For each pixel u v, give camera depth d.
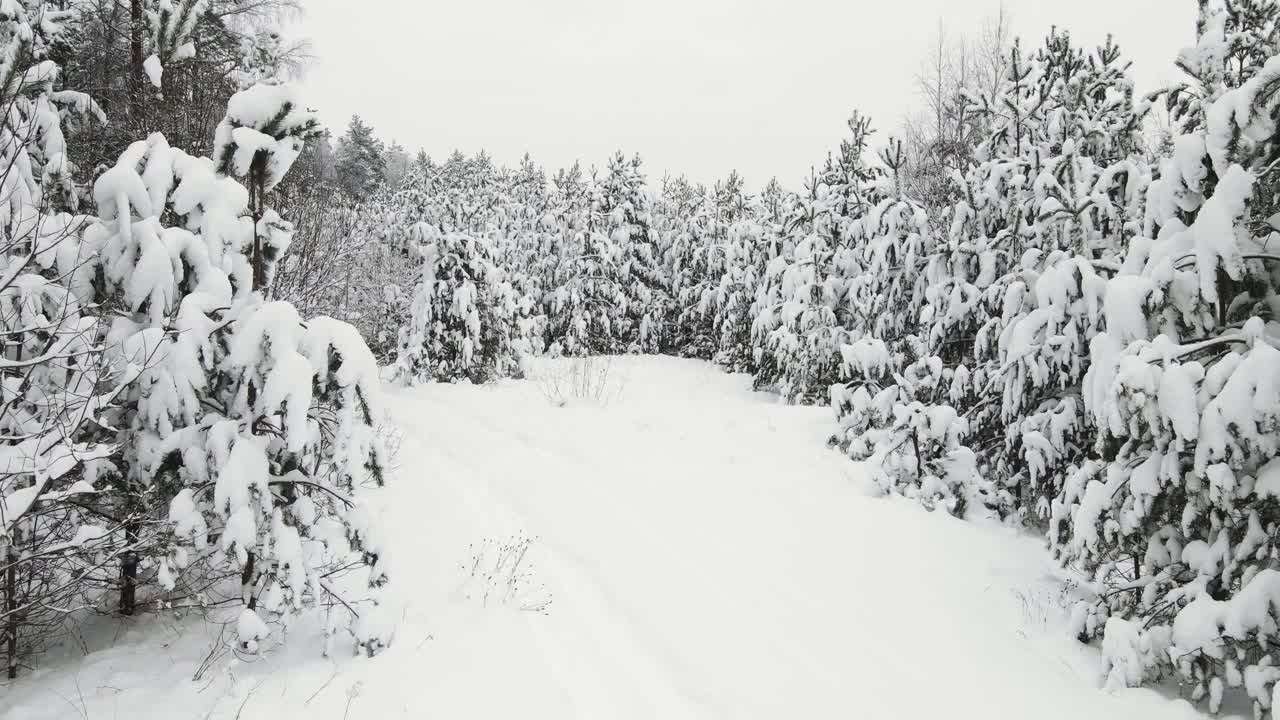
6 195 4.64
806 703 5.23
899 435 9.75
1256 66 5.99
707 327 31.80
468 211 20.94
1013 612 6.69
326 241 13.66
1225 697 5.12
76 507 4.70
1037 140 11.11
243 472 4.57
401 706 4.46
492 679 4.94
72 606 5.34
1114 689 5.32
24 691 4.32
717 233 32.56
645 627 6.19
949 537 8.34
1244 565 4.96
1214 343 5.17
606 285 29.72
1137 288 5.65
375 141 48.94
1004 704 5.25
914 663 5.80
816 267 16.62
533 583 6.74
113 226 4.94
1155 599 5.56
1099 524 5.82
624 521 8.62
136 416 4.84
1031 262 9.78
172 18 6.54
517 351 20.75
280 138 5.41
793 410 14.51
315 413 5.27
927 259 12.85
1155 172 8.32
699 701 5.14
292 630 5.36
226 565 5.42
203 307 4.86
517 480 10.06
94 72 8.89
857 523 8.62
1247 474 4.89
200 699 4.29
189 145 8.77
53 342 4.61
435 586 6.39
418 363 19.38
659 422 13.66
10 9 4.86
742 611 6.59
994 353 10.36
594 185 32.28
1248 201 5.10
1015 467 9.60
